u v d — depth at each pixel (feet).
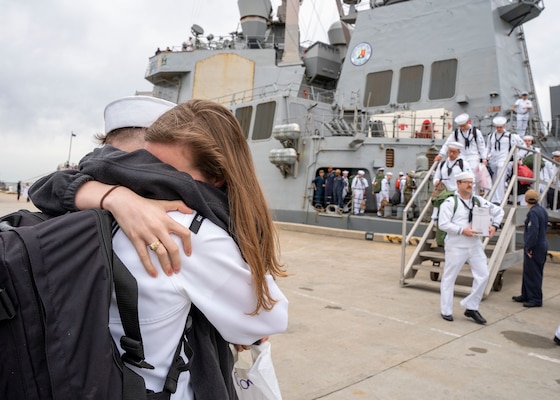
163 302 2.69
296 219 45.27
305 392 10.04
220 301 2.89
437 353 12.96
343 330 14.98
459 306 19.13
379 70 48.34
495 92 41.22
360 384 10.59
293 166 45.44
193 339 3.11
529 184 27.91
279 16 70.28
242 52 57.82
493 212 17.34
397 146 41.11
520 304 19.81
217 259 2.83
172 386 2.77
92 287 2.46
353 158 42.68
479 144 25.67
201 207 2.90
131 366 2.68
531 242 19.13
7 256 2.25
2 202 76.79
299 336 14.19
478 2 43.24
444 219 16.51
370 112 48.14
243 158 3.38
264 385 3.94
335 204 43.06
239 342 3.13
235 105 52.39
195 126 3.22
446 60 44.37
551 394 10.35
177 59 60.34
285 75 55.36
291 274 25.18
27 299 2.27
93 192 2.88
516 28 46.06
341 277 24.82
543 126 46.80
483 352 13.17
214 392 3.01
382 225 39.75
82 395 2.33
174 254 2.68
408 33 47.09
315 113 48.91
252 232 3.10
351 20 61.16
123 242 2.74
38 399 2.28
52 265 2.36
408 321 16.37
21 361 2.27
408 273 22.85
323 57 61.93
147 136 3.32
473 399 9.98
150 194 2.90
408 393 10.19
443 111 41.96
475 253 16.46
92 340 2.41
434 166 25.12
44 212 3.06
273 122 47.09
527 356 12.91
